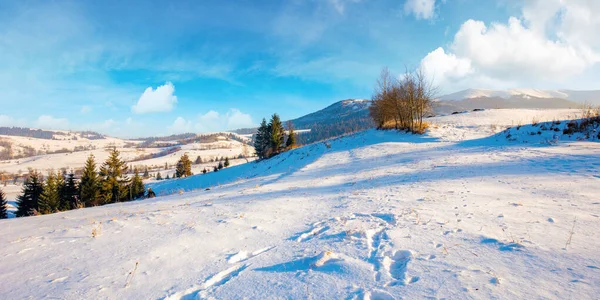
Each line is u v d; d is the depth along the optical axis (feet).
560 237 11.14
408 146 65.87
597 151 32.19
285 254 12.23
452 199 19.61
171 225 18.90
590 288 7.40
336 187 31.83
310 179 42.68
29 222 25.39
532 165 29.60
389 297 7.94
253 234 15.65
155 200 41.65
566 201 16.35
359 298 8.03
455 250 10.87
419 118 90.63
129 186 135.03
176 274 10.93
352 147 83.51
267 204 24.52
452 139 66.18
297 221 17.97
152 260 12.48
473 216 15.14
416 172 35.01
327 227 15.81
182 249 13.73
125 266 11.96
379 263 10.23
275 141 196.54
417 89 87.81
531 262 9.25
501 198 18.56
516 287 7.84
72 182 132.26
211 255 12.76
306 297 8.40
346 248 12.12
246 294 8.93
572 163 27.81
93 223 21.03
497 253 10.23
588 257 9.18
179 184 175.52
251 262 11.69
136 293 9.57
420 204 19.04
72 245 15.53
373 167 45.80
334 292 8.51
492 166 32.09
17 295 9.84
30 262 13.15
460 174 29.71
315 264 10.56
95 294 9.59
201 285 9.93
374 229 14.60
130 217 22.76
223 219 19.58
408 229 13.91
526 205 16.34
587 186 19.27
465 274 8.85
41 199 119.34
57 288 10.20
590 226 12.06
